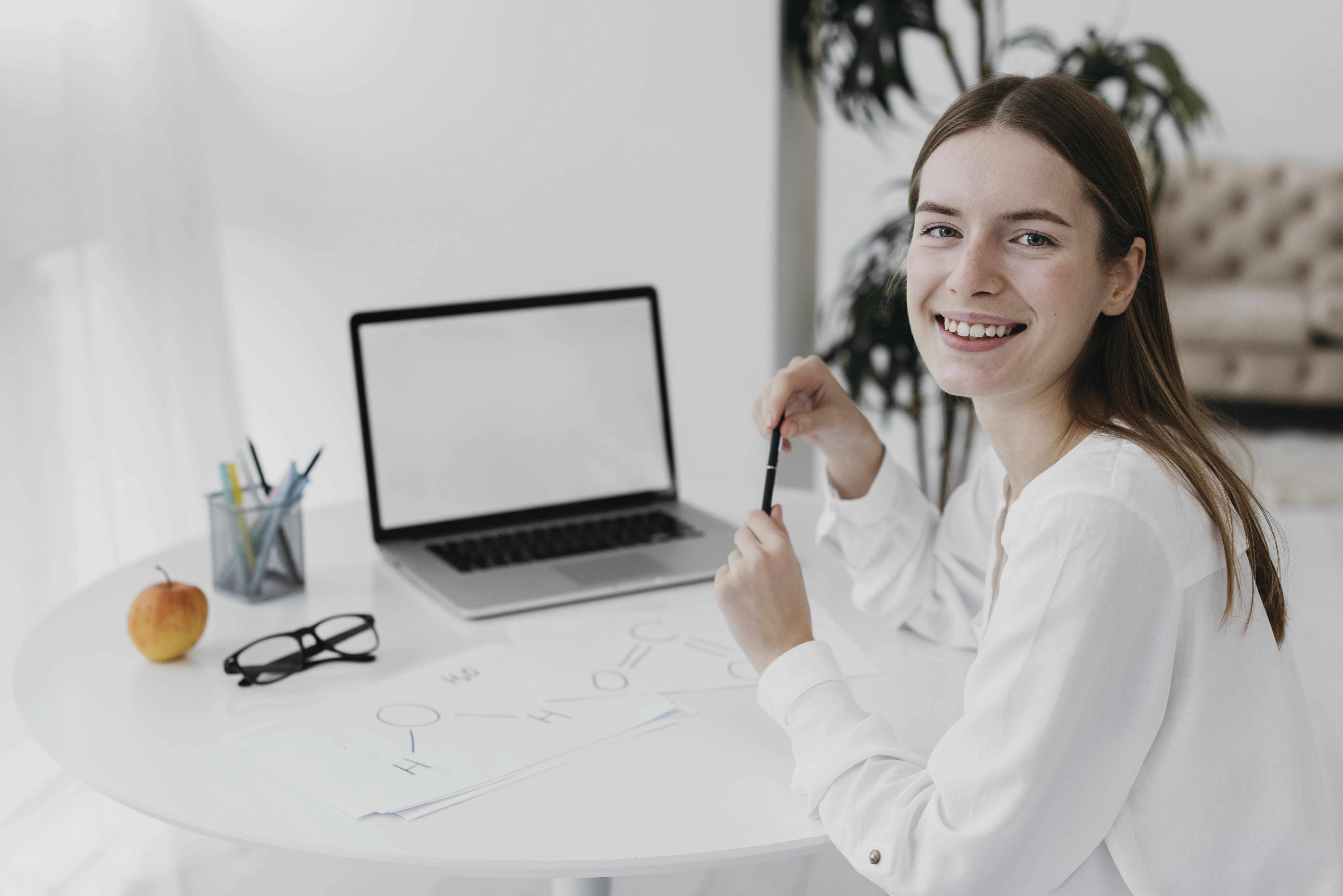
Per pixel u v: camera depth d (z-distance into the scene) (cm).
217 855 188
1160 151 225
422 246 274
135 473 234
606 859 75
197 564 134
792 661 86
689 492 162
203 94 266
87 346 220
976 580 109
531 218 273
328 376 279
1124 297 80
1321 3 395
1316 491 340
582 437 151
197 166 246
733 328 275
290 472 123
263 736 91
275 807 81
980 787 72
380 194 271
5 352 201
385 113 267
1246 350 388
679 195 269
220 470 122
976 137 77
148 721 94
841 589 125
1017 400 85
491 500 145
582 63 264
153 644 104
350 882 180
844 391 114
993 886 72
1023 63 237
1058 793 71
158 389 236
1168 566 72
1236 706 75
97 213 224
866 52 233
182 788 83
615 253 274
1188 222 412
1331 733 216
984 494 110
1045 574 72
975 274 77
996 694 73
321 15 262
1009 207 76
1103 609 71
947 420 254
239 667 102
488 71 265
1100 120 77
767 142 263
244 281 277
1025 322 78
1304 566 294
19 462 204
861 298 237
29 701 98
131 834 194
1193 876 74
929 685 101
